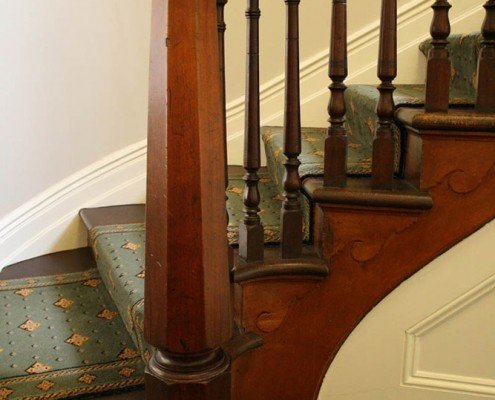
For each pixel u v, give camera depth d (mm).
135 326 1635
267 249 1633
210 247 1213
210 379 1272
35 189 2385
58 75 2340
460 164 1491
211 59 1162
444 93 1465
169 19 1113
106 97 2473
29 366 1694
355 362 1658
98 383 1624
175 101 1135
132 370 1692
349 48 2518
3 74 2193
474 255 1576
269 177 2271
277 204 1971
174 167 1157
